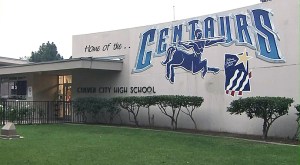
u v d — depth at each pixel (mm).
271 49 13164
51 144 11391
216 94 14969
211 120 15102
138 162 8688
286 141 11914
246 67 13938
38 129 15797
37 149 10445
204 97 15406
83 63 17938
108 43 20000
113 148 10625
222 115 14727
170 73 16812
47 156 9398
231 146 10938
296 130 12359
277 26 13023
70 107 20672
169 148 10656
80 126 17266
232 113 12984
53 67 19438
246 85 13898
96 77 20359
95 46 20703
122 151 10141
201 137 12930
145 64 17969
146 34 18047
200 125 15469
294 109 12438
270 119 12562
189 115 15828
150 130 15375
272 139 12367
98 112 19062
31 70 20812
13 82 24953
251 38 13828
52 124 18453
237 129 14188
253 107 12070
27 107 19891
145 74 17953
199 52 15695
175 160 8922
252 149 10398
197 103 14859
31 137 13070
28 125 17828
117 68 19000
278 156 9320
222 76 14773
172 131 15031
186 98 14875
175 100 15023
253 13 13812
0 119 18250
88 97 19422
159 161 8805
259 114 12070
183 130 15422
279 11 12992
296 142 11688
